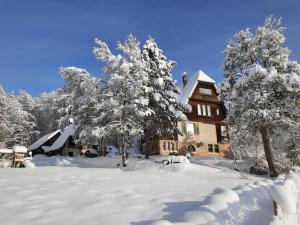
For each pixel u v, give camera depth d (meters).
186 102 45.44
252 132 31.72
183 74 52.56
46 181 14.78
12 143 57.28
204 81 47.22
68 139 52.09
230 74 33.94
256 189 9.27
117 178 16.72
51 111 79.69
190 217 5.96
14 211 8.46
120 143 31.28
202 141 44.97
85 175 17.94
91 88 32.69
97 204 9.02
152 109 33.25
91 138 33.00
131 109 30.27
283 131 31.86
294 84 28.30
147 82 33.41
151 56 37.31
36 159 37.62
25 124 58.69
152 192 11.16
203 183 15.50
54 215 7.92
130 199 9.66
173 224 5.34
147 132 35.00
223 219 6.16
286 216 6.21
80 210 8.35
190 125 45.06
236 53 33.62
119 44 32.19
